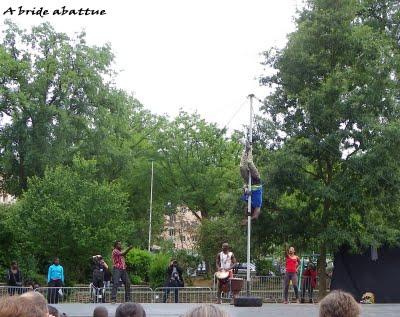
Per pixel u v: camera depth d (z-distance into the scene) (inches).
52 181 1461.6
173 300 911.7
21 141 1768.0
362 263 1016.9
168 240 2036.2
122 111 1955.0
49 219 1385.3
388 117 1036.5
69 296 912.9
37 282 1354.6
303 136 1077.1
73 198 1427.2
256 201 695.1
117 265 702.5
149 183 2217.0
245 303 626.5
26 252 1449.3
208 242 1745.8
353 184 1019.9
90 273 1487.5
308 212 1070.4
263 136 1088.2
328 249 1024.2
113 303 687.7
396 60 1016.9
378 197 1015.0
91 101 1865.2
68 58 1824.6
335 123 1034.1
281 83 1110.4
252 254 1223.5
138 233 2183.8
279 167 1024.2
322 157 1069.8
